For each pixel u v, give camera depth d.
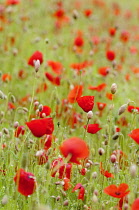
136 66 15.34
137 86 13.59
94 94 11.56
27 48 15.55
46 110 7.00
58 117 8.88
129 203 5.33
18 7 19.66
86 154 4.87
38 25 17.92
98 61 14.66
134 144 7.21
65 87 11.15
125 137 8.86
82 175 6.77
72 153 4.85
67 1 22.50
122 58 14.83
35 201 5.89
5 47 14.09
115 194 5.22
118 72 13.16
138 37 17.17
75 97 7.63
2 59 13.70
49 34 17.75
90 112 6.15
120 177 6.76
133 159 6.80
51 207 6.01
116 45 16.09
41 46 15.27
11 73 12.63
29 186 5.16
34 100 9.76
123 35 15.26
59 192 6.30
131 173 4.88
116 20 21.05
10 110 9.24
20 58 14.02
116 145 7.35
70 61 13.85
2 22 16.33
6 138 7.82
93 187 5.98
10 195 6.23
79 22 19.48
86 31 18.34
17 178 5.13
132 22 22.33
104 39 15.48
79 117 9.49
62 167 6.14
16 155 6.59
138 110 7.48
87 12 15.28
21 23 17.23
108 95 9.24
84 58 14.62
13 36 15.17
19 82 12.48
